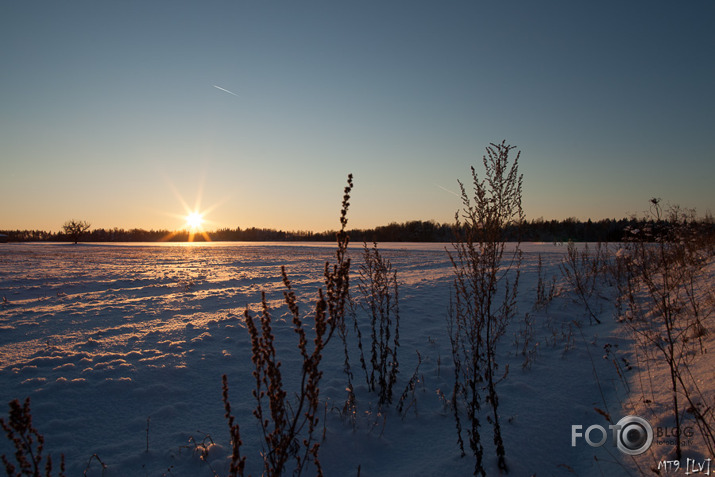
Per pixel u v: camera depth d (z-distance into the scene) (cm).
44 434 346
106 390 422
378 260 503
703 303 563
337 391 448
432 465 325
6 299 966
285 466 317
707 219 970
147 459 320
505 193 367
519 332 650
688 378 383
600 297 795
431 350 579
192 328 665
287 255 3098
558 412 399
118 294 1060
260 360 236
